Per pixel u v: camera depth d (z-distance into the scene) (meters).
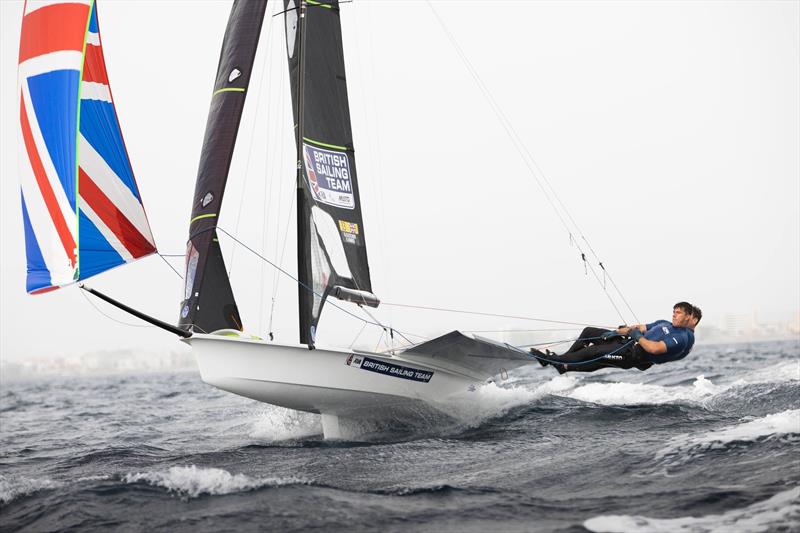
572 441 22.83
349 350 24.56
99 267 23.38
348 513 15.71
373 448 23.58
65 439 33.25
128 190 24.42
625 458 19.41
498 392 32.91
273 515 15.74
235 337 23.73
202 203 25.47
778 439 19.33
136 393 78.62
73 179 21.59
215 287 25.05
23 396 90.38
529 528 14.27
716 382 41.81
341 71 29.97
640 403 30.69
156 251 24.95
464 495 16.91
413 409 27.30
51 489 19.28
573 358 26.64
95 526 15.87
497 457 21.12
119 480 19.33
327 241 28.02
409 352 25.42
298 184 27.58
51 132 22.09
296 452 23.94
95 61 24.59
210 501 17.11
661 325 26.11
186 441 29.52
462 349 25.59
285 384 24.48
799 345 133.25
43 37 22.81
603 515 14.73
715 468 17.52
